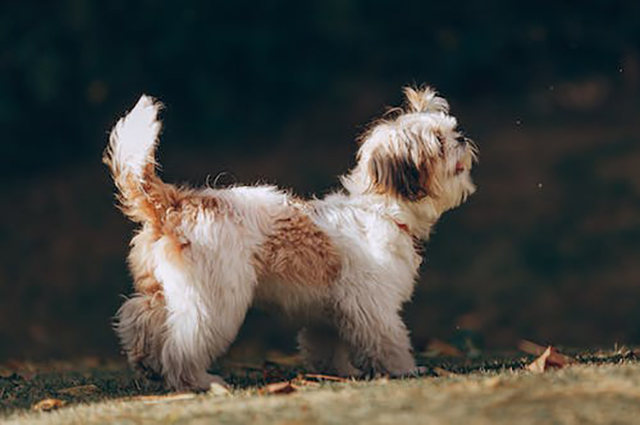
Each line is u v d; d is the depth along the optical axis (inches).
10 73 623.5
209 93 648.4
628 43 713.6
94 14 617.3
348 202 241.8
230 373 267.1
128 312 225.9
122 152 220.1
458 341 317.1
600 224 526.0
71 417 187.0
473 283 485.4
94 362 330.3
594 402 166.2
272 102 668.7
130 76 638.5
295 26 665.6
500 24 703.7
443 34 695.7
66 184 598.5
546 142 628.1
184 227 218.4
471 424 154.9
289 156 617.3
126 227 547.5
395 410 166.2
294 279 227.9
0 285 494.0
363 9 688.4
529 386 180.5
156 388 228.7
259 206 228.4
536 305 461.4
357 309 231.1
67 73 625.0
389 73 690.2
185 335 215.0
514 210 548.4
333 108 668.1
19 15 624.1
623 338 428.1
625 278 475.5
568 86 703.1
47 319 460.4
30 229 550.9
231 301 218.2
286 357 311.7
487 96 695.7
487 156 613.3
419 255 248.2
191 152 633.6
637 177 566.6
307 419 164.2
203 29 643.5
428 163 243.8
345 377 246.7
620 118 664.4
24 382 254.5
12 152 625.9
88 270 505.0
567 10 712.4
